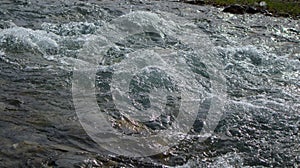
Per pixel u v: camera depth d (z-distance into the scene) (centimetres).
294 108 1023
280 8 2794
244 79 1225
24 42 1328
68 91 1006
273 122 943
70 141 773
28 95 957
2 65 1139
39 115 860
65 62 1218
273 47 1664
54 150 733
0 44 1295
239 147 826
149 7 2345
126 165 719
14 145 732
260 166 760
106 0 2406
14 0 2030
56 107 908
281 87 1184
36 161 693
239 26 2061
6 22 1587
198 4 2828
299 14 2666
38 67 1154
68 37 1456
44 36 1405
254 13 2566
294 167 764
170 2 2738
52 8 1931
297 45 1741
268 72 1309
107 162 718
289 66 1373
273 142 852
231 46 1569
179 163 748
